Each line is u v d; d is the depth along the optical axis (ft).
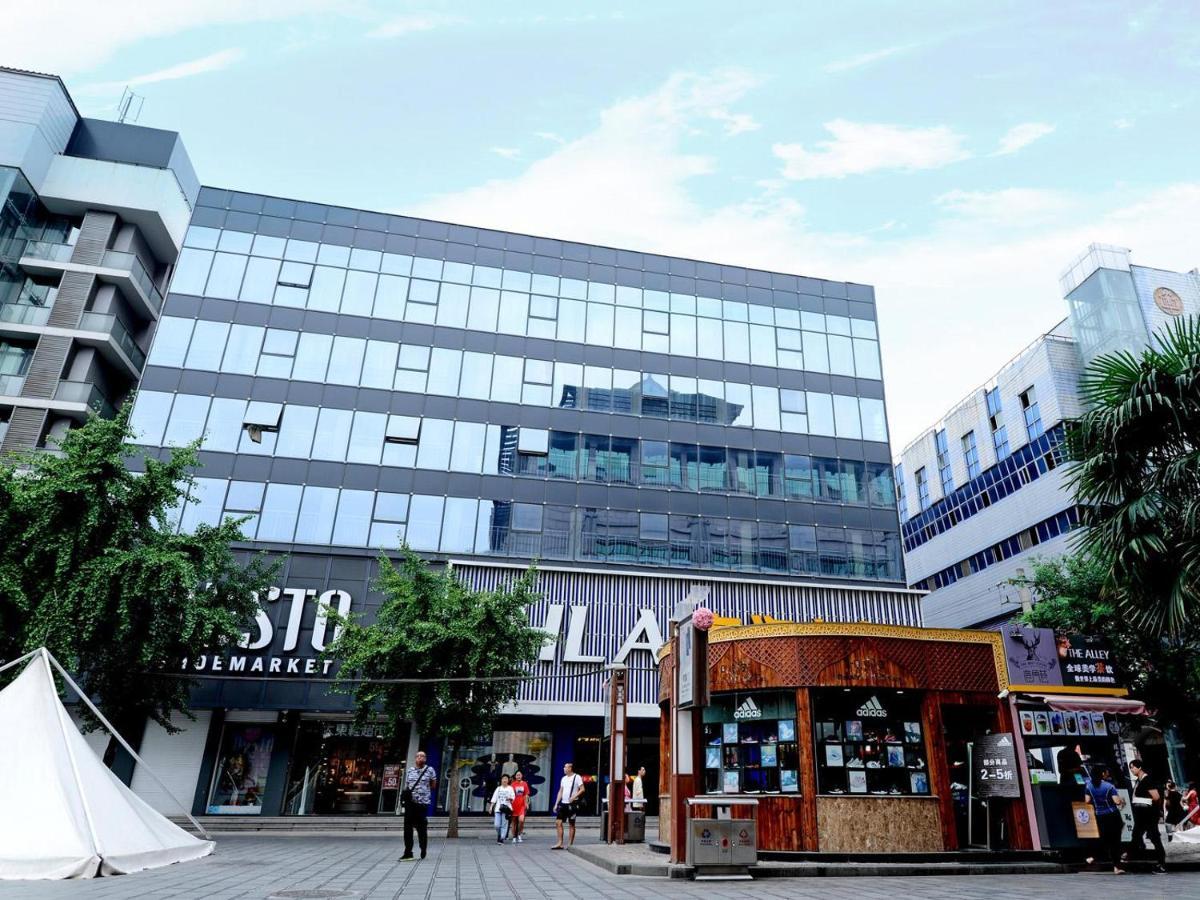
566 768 57.52
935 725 45.98
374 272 100.58
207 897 27.35
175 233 111.34
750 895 31.14
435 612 66.90
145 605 56.29
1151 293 128.06
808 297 113.91
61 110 105.70
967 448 152.15
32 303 99.96
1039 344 132.26
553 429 97.19
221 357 91.50
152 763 76.07
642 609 89.86
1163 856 41.98
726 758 47.96
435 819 78.79
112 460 56.80
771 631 47.55
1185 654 53.16
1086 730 48.47
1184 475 37.09
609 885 34.37
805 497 100.27
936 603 159.12
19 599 52.03
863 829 42.93
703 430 101.35
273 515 85.76
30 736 37.40
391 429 92.63
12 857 31.81
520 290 104.37
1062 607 62.34
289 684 78.84
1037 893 31.83
